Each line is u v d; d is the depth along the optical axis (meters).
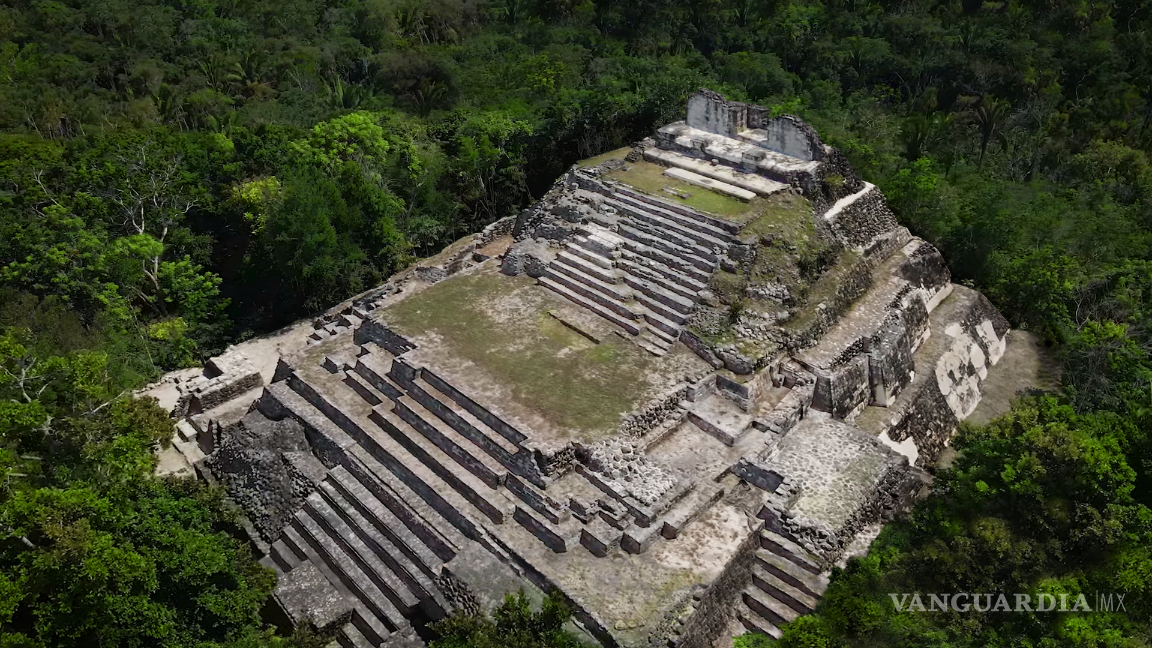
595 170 31.05
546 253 28.78
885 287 27.86
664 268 26.34
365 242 32.97
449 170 37.72
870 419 24.55
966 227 33.00
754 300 24.86
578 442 20.81
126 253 29.73
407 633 19.28
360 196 32.62
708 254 25.84
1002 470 18.44
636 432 21.67
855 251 28.14
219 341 31.84
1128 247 32.22
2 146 36.84
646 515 19.52
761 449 21.81
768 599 19.42
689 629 17.91
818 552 19.52
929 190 33.66
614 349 24.62
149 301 30.98
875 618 17.00
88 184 32.22
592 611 17.92
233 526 21.91
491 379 23.12
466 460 21.41
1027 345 30.78
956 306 30.09
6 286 29.28
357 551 20.80
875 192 30.34
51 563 16.31
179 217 32.84
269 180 33.16
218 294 33.41
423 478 21.47
